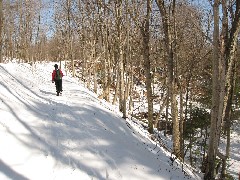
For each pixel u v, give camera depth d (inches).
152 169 342.6
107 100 840.3
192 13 593.6
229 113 588.4
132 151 367.9
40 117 389.1
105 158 328.2
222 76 359.9
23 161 277.4
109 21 788.0
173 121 438.3
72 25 1330.0
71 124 391.9
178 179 347.3
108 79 838.5
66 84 960.3
